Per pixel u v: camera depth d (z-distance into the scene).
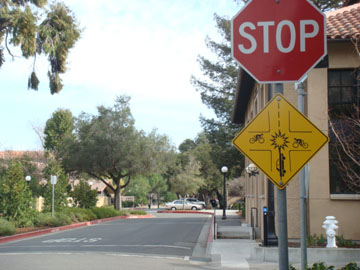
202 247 14.87
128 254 12.88
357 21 13.65
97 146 38.19
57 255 12.49
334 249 10.98
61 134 53.97
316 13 5.11
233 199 74.00
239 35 5.15
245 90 21.09
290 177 4.71
